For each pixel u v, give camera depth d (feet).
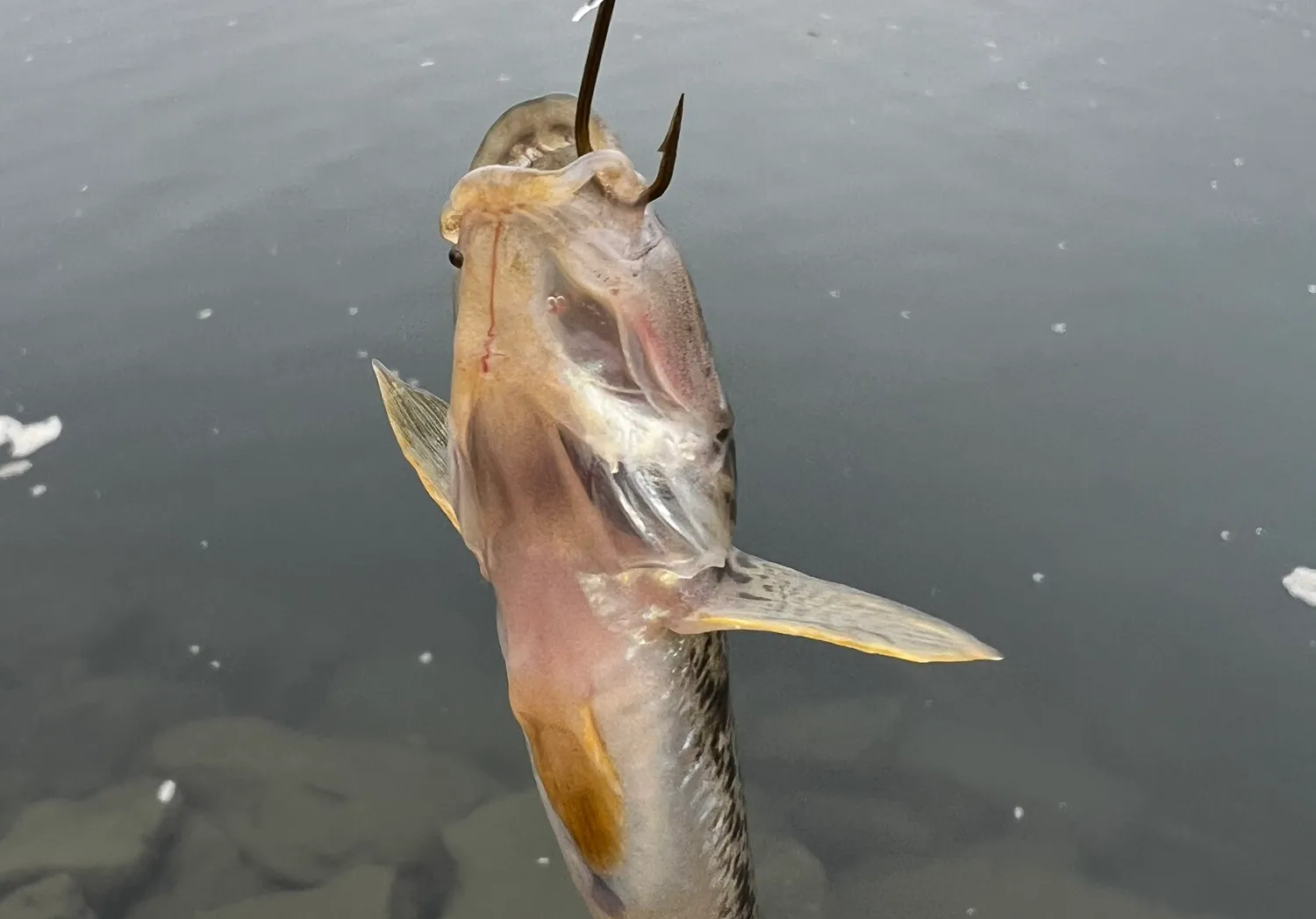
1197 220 1.61
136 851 0.94
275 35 2.30
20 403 1.38
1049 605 1.09
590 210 0.41
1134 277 1.50
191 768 1.02
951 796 0.98
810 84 2.04
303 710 1.07
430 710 1.07
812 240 1.61
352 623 1.14
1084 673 1.04
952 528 1.17
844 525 1.17
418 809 0.98
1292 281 1.47
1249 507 1.16
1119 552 1.13
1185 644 1.05
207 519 1.24
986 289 1.50
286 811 0.99
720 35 2.22
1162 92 1.98
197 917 0.90
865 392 1.34
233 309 1.53
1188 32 2.21
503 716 1.07
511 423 0.43
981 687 1.04
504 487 0.44
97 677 1.09
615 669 0.47
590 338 0.42
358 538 1.22
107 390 1.40
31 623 1.13
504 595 0.47
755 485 1.23
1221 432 1.25
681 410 0.44
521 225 0.40
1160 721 1.00
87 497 1.26
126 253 1.64
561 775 0.50
